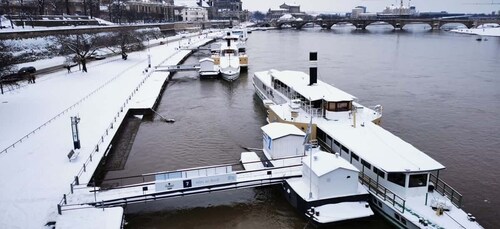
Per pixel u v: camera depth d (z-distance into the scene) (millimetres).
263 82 67562
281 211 33281
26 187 33688
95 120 53344
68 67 90938
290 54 145750
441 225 27266
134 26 184000
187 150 47281
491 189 36688
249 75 99750
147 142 50062
